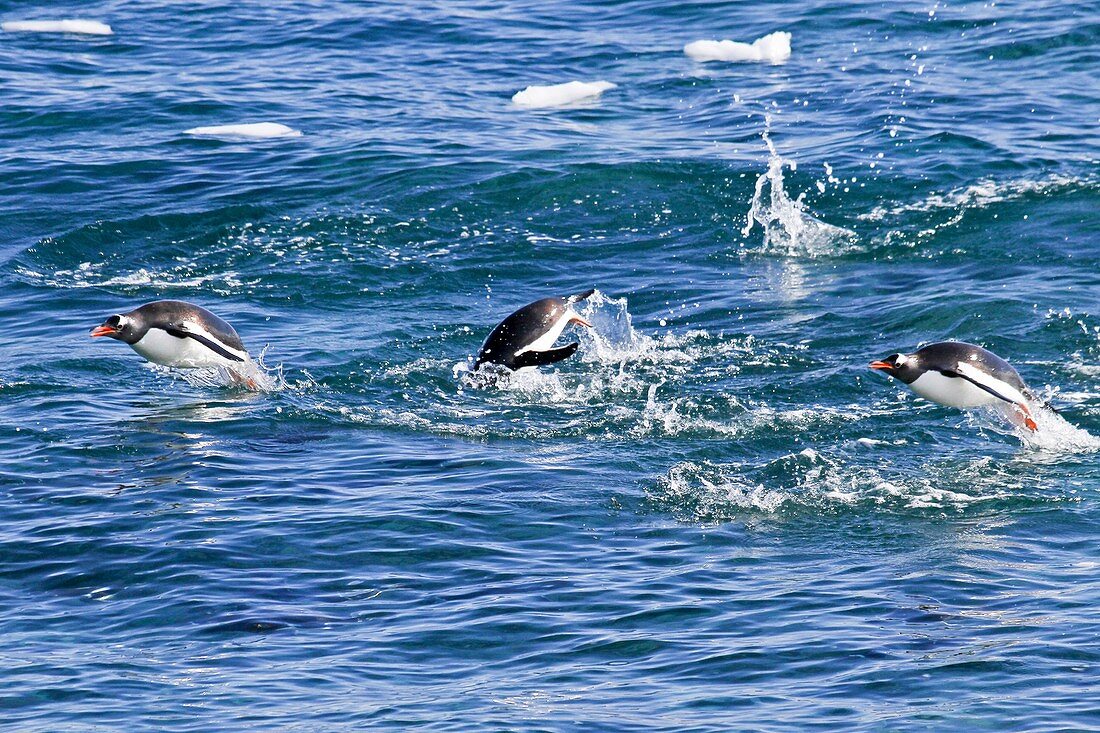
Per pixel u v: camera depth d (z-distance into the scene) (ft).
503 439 90.99
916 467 84.99
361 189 141.18
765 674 60.23
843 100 165.78
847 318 111.86
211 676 60.70
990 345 103.86
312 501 80.12
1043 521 77.00
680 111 165.37
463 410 96.22
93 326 112.37
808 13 199.93
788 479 83.66
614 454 87.97
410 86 175.94
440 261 126.31
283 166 147.43
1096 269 118.73
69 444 89.10
